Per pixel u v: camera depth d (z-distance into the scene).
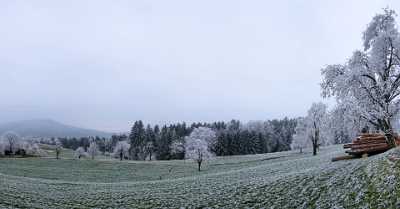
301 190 20.89
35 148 137.62
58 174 74.75
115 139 197.75
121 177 70.88
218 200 24.72
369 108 22.84
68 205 28.48
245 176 40.12
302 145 89.44
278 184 24.39
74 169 84.44
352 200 15.78
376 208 13.80
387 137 23.12
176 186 37.19
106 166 89.88
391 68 23.73
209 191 29.20
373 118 22.89
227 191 27.36
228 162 86.12
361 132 25.22
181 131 176.38
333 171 22.16
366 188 16.00
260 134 141.62
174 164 90.44
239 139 133.12
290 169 40.03
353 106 22.62
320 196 18.48
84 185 47.69
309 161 47.69
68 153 156.88
